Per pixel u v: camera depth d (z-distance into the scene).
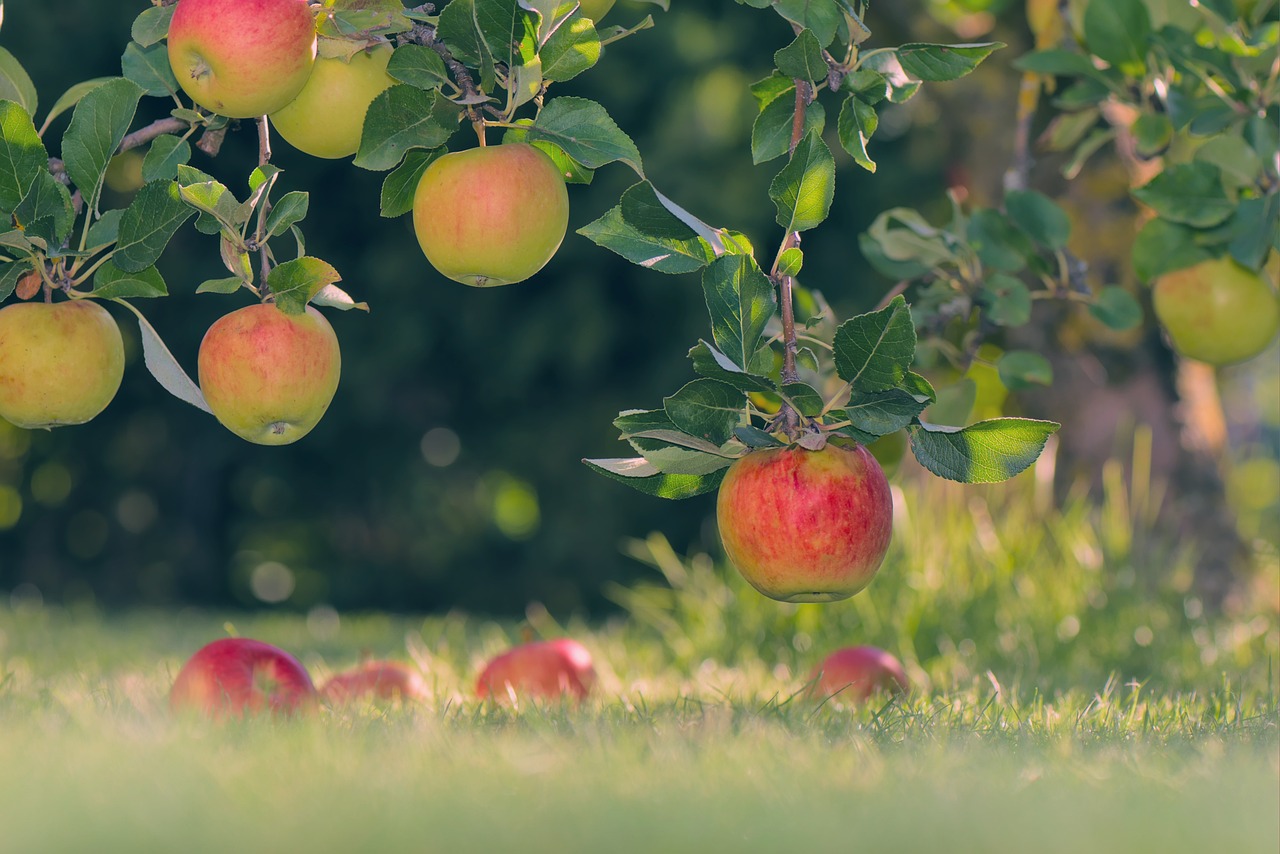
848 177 27.62
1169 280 9.69
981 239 10.27
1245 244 9.00
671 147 26.86
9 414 6.87
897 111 28.16
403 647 15.55
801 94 6.84
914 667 12.27
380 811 4.51
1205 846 4.11
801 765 5.50
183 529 34.62
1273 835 4.22
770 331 7.78
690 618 15.27
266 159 6.93
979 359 10.50
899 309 5.73
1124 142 14.77
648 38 27.66
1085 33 9.64
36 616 19.38
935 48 6.78
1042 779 5.19
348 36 6.67
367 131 6.43
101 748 5.66
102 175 6.66
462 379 31.69
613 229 6.48
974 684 10.26
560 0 6.33
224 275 27.94
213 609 33.97
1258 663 12.52
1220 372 27.28
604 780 5.12
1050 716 7.70
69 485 34.97
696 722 7.22
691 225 6.10
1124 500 16.89
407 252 28.56
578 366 27.66
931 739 6.55
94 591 34.72
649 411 6.14
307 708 7.64
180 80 6.56
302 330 6.58
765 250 26.89
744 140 27.14
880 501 6.17
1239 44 9.12
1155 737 6.82
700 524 32.12
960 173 18.89
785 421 6.22
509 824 4.38
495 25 6.36
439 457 33.97
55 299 7.62
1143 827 4.31
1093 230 16.39
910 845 4.13
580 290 27.92
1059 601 14.54
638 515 31.97
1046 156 16.72
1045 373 10.26
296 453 33.62
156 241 6.51
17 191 6.42
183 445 34.03
